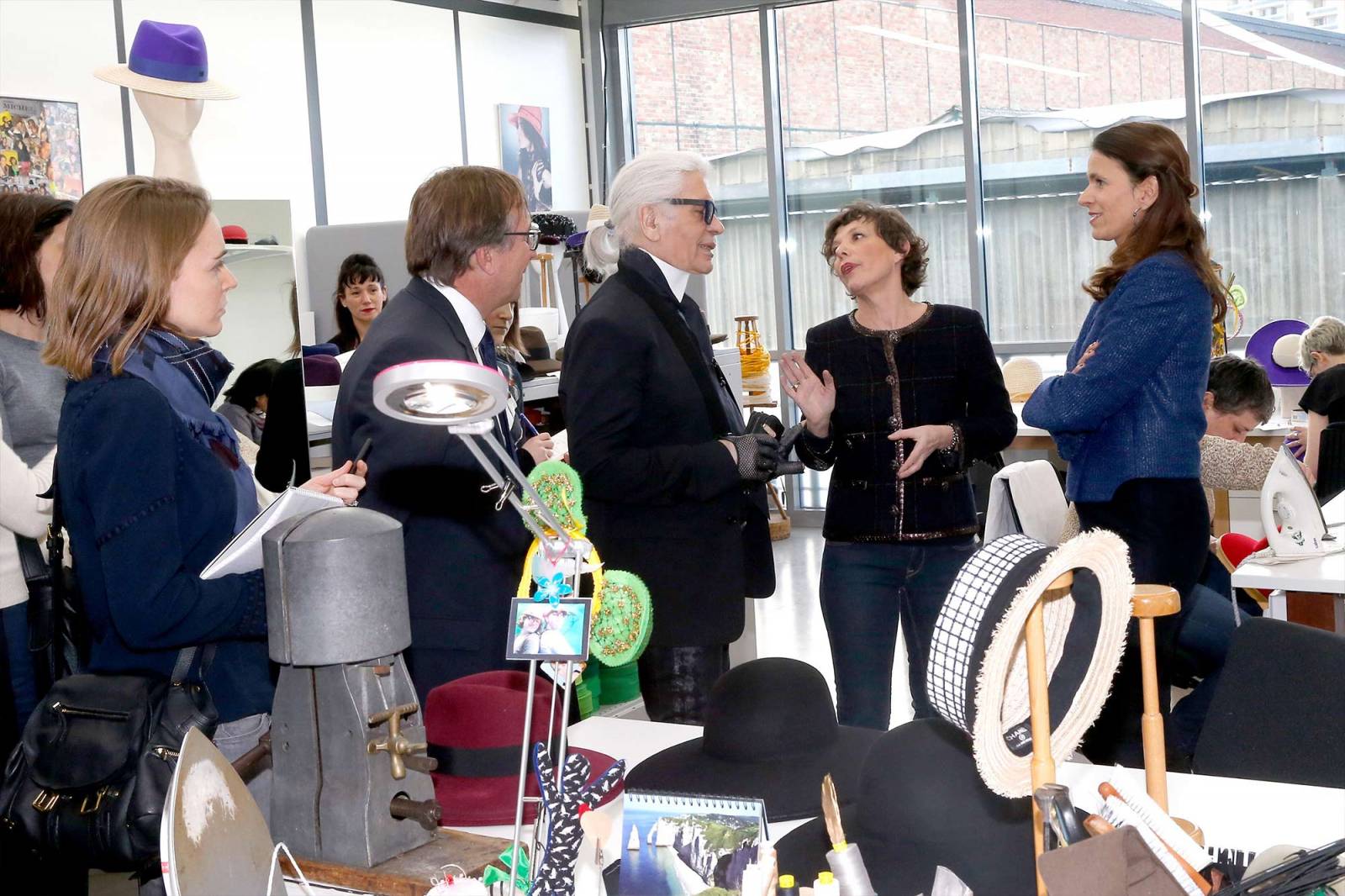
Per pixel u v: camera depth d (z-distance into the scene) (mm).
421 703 2012
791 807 1373
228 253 3162
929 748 1201
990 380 2711
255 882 1097
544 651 1113
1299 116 6129
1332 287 6191
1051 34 6523
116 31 4859
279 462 3266
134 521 1442
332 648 1310
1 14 4449
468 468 1966
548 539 1154
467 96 6621
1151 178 2404
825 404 2641
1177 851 991
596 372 2232
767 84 7141
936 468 2641
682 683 2324
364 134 6016
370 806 1338
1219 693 1913
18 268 2318
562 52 7301
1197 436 2422
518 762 1538
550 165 7215
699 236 2338
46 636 2016
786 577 6234
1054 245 6715
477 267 2078
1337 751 1761
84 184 4750
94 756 1463
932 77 6793
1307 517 2982
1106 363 2361
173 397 1560
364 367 1989
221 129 5301
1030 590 963
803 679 1517
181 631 1465
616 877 1264
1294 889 974
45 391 2387
